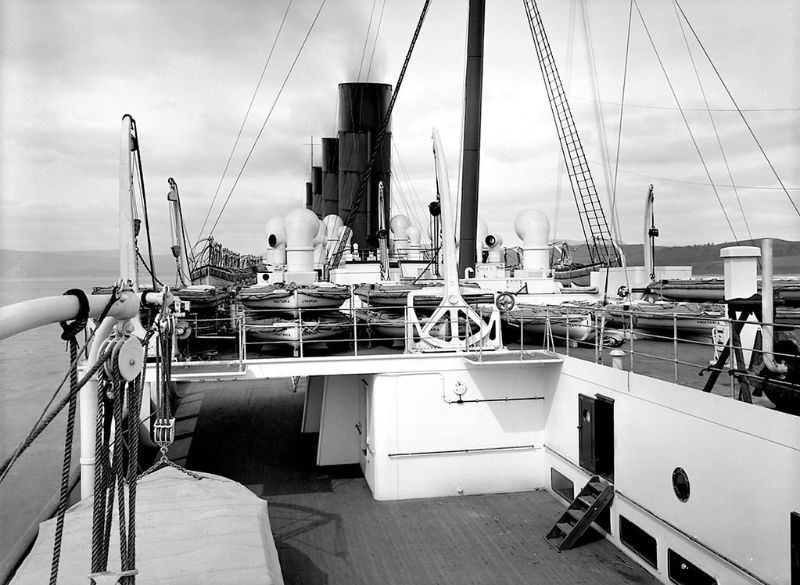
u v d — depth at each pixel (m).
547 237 20.64
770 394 7.98
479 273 20.50
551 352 13.15
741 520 7.63
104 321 4.77
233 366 12.12
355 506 12.23
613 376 10.49
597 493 10.71
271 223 21.73
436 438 12.70
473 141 19.81
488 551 10.30
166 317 6.64
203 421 17.88
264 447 15.66
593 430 10.98
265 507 7.69
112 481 4.00
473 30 19.44
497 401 12.92
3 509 16.12
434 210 20.25
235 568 6.02
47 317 3.00
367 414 13.43
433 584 9.28
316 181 45.94
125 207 6.63
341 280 21.80
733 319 8.39
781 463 7.02
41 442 22.61
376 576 9.52
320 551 10.34
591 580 9.35
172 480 8.23
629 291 18.33
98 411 3.77
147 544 6.45
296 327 12.65
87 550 6.28
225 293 17.55
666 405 9.10
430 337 13.28
